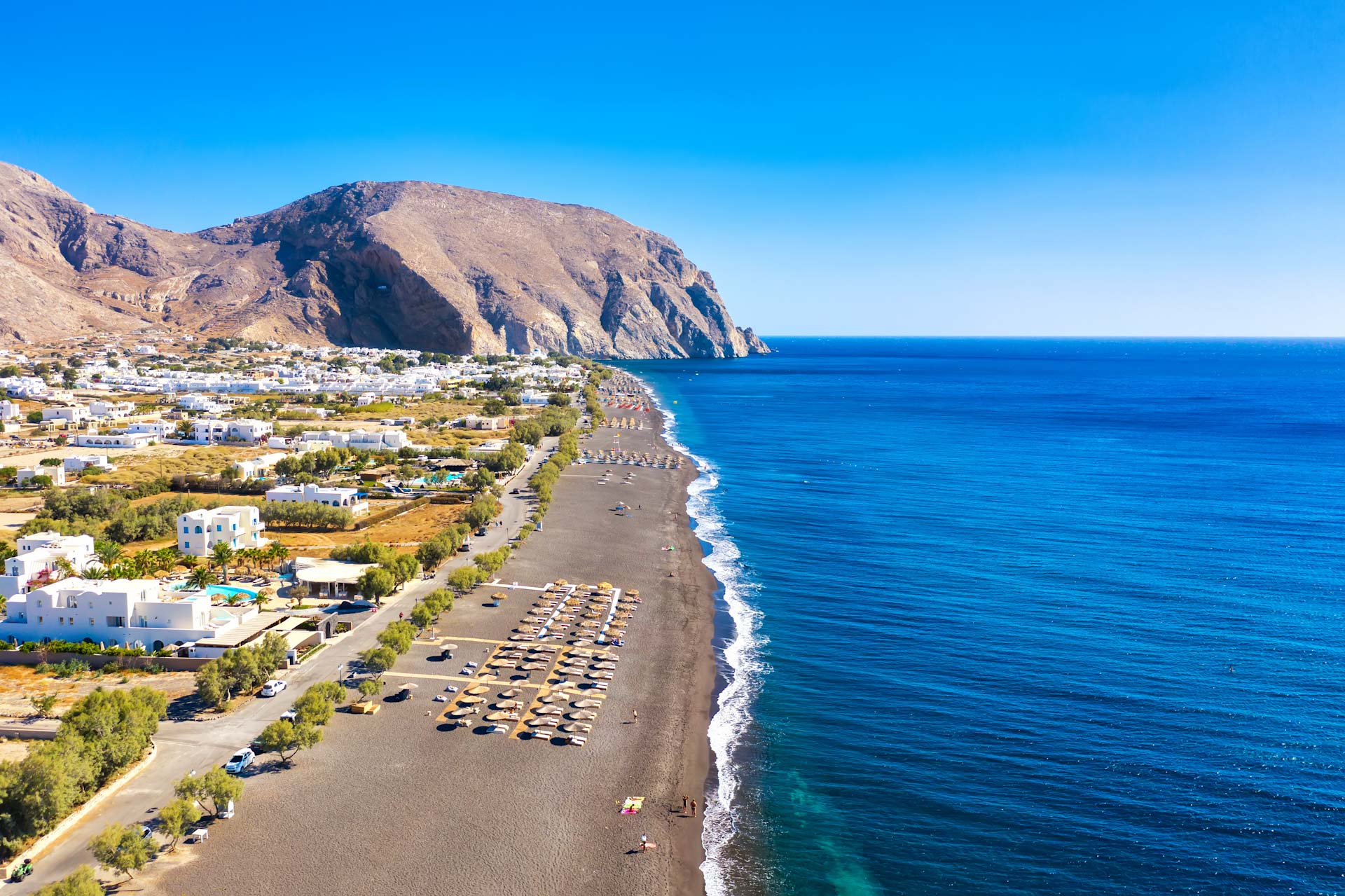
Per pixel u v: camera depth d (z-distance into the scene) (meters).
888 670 114.38
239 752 88.88
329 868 73.06
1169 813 82.44
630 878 73.75
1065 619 132.50
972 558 165.75
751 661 117.06
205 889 69.75
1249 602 138.88
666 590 146.88
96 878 70.06
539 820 81.19
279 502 182.88
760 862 76.38
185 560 144.75
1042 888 72.88
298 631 119.00
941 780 88.38
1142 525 192.50
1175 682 109.81
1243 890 72.25
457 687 106.44
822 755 93.25
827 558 166.38
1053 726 98.56
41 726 91.88
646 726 99.19
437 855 75.50
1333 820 81.00
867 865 75.94
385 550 151.12
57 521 166.88
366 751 91.50
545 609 133.50
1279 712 101.19
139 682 105.88
